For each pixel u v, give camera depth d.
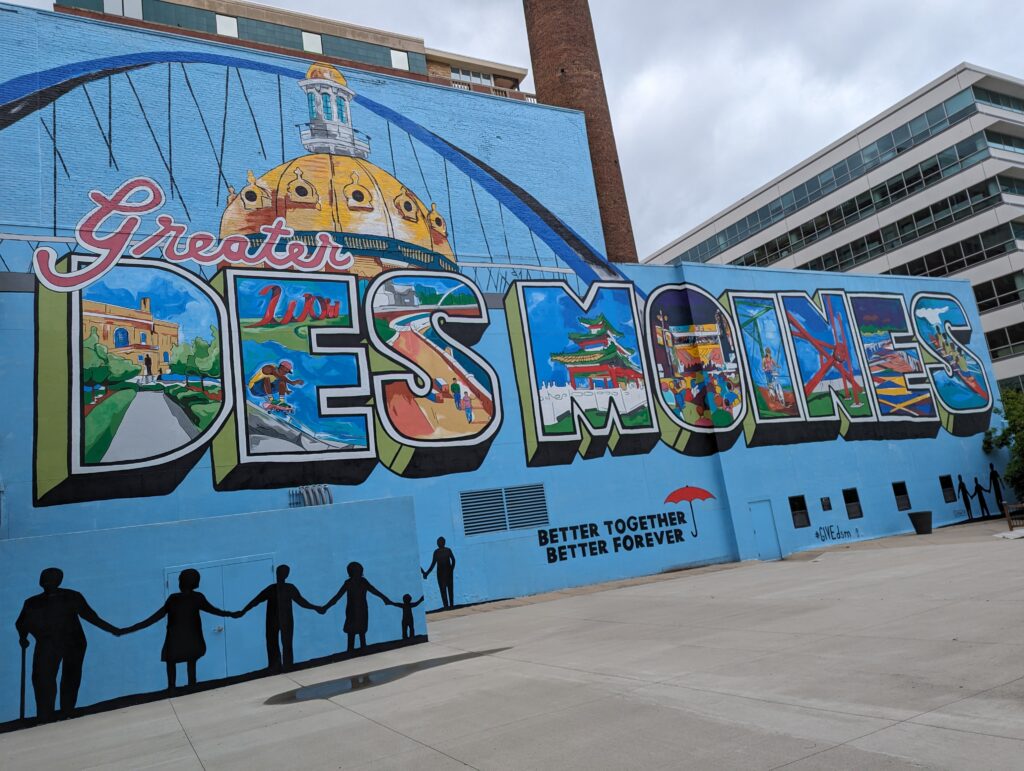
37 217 19.75
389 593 15.05
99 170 20.77
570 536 24.52
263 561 14.07
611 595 20.38
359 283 23.34
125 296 20.20
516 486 24.09
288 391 21.50
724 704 6.87
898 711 5.99
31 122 20.25
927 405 34.06
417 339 23.78
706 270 30.05
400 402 22.95
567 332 26.50
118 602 12.82
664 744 5.84
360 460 21.95
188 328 20.73
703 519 27.23
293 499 20.52
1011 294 49.78
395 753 6.60
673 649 10.28
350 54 46.97
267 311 21.83
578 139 29.38
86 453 18.81
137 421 19.52
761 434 29.27
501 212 26.64
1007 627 8.64
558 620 16.08
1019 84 53.88
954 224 53.16
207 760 7.33
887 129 57.84
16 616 12.11
